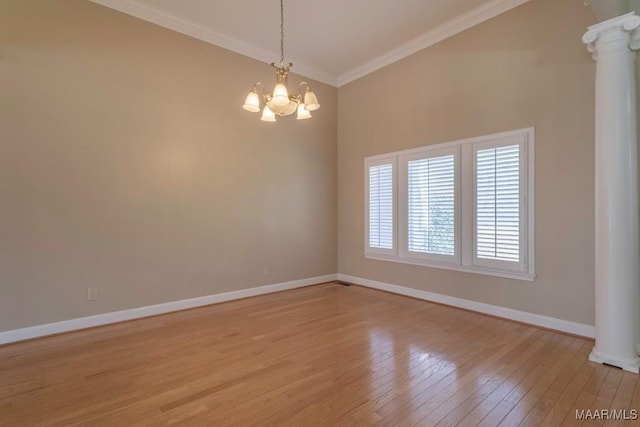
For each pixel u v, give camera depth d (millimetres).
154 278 3746
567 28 3047
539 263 3234
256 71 4574
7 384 2244
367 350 2770
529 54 3289
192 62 4004
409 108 4438
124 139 3535
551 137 3146
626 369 2355
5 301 2939
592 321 2936
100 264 3404
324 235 5414
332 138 5504
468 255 3777
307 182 5180
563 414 1878
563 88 3074
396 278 4676
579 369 2396
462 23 3805
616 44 2391
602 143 2459
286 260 4938
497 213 3508
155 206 3744
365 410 1934
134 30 3590
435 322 3443
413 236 4383
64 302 3213
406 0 3480
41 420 1855
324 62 4941
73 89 3240
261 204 4652
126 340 3014
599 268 2500
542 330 3168
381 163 4820
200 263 4086
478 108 3689
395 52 4559
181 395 2104
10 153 2951
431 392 2117
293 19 3838
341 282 5434
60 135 3178
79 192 3281
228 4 3555
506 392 2111
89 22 3324
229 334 3160
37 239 3076
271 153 4758
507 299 3492
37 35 3061
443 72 4035
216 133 4207
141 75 3639
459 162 3852
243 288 4477
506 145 3436
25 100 3010
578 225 2998
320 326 3359
